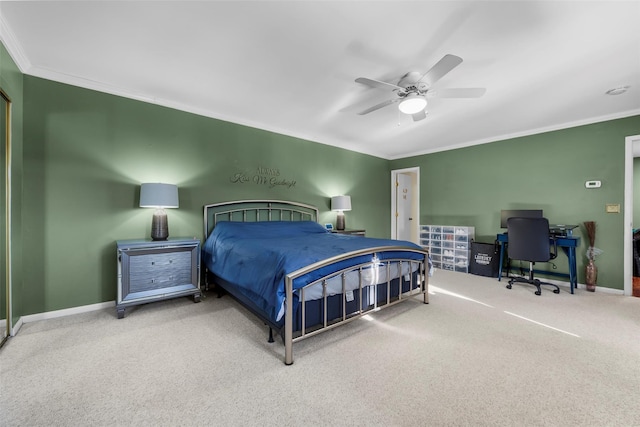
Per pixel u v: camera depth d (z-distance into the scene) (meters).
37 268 2.42
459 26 1.80
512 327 2.31
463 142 4.74
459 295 3.22
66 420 1.27
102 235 2.72
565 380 1.58
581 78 2.46
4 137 2.06
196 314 2.60
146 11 1.71
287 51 2.12
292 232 3.52
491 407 1.36
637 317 2.54
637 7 1.60
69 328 2.26
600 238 3.45
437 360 1.79
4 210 2.06
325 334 2.17
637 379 1.59
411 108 2.40
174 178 3.16
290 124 3.88
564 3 1.59
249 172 3.78
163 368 1.70
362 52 2.12
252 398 1.43
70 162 2.56
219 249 2.90
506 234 3.94
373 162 5.57
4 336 2.05
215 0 1.61
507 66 2.27
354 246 2.40
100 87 2.68
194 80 2.60
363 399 1.42
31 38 1.98
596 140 3.48
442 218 5.08
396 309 2.74
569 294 3.27
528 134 4.04
